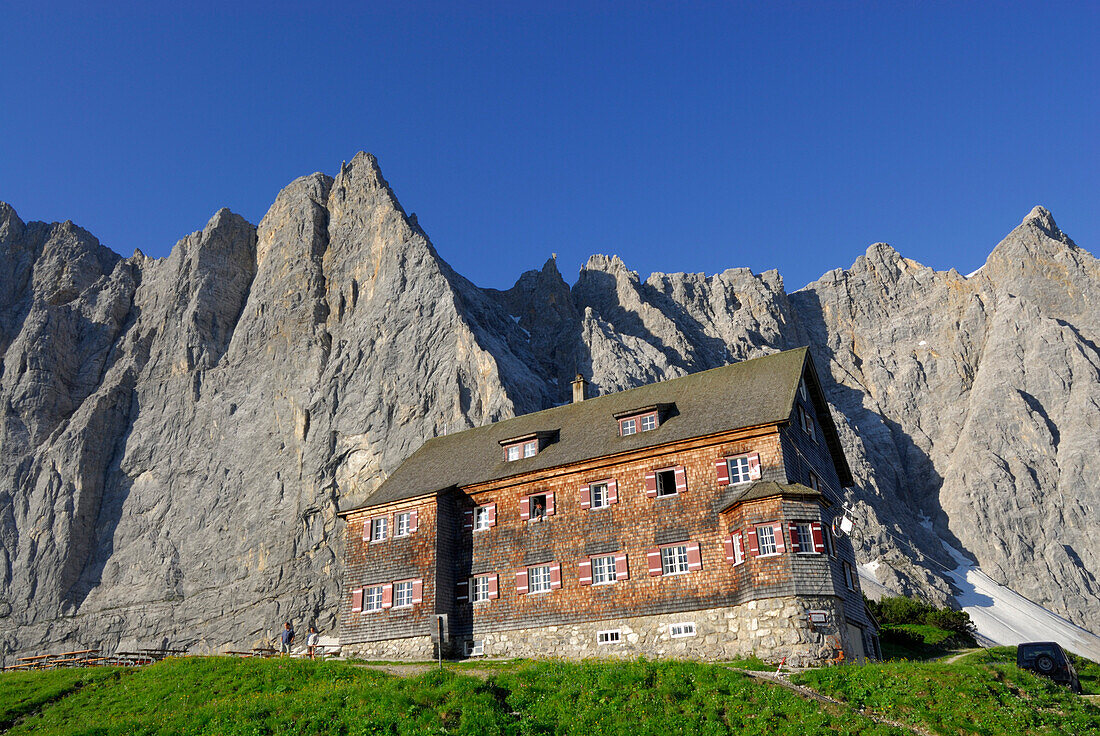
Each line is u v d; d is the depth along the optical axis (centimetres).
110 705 3173
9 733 3000
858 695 2573
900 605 6388
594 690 2628
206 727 2703
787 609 3656
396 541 4809
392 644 4562
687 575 4038
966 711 2442
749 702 2495
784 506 3828
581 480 4519
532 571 4472
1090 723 2409
